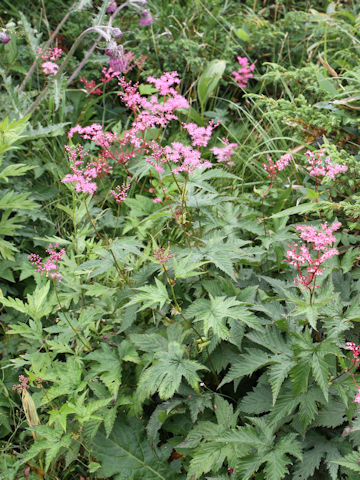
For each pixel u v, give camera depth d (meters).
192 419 2.16
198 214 2.75
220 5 4.84
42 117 3.77
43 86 4.09
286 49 4.48
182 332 2.35
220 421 2.15
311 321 1.94
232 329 2.25
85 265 2.41
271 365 2.17
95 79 4.17
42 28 4.38
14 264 3.07
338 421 2.00
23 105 3.56
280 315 2.25
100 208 3.34
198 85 3.92
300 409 2.00
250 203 3.13
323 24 4.09
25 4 4.51
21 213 3.17
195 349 2.32
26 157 3.57
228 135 3.87
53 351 2.54
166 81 2.70
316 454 2.03
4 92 3.67
